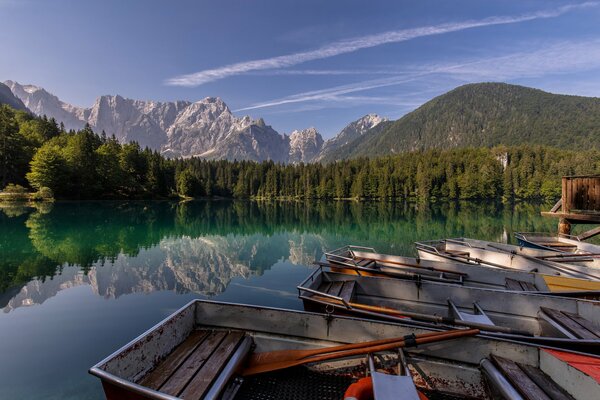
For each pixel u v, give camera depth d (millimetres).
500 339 4609
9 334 8984
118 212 50594
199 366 4613
